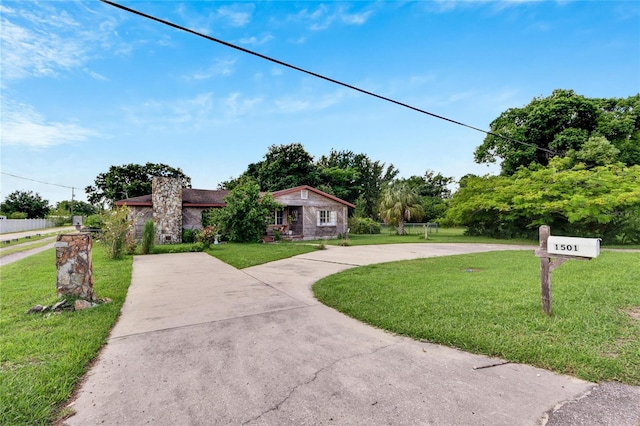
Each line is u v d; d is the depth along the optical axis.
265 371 2.63
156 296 5.35
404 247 13.76
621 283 5.34
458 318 3.83
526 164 20.78
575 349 2.89
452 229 31.31
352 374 2.56
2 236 23.72
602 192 14.24
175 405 2.14
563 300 4.44
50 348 3.06
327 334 3.53
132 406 2.13
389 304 4.54
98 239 11.07
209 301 5.02
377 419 1.94
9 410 2.04
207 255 11.24
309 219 19.69
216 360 2.87
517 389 2.30
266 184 31.56
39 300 4.88
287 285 6.20
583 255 3.51
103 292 5.50
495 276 6.39
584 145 17.17
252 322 3.98
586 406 2.07
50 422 1.96
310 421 1.94
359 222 25.70
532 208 16.02
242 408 2.09
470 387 2.33
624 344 2.97
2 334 3.47
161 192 15.73
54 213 50.19
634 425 1.86
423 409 2.05
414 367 2.68
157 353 3.04
